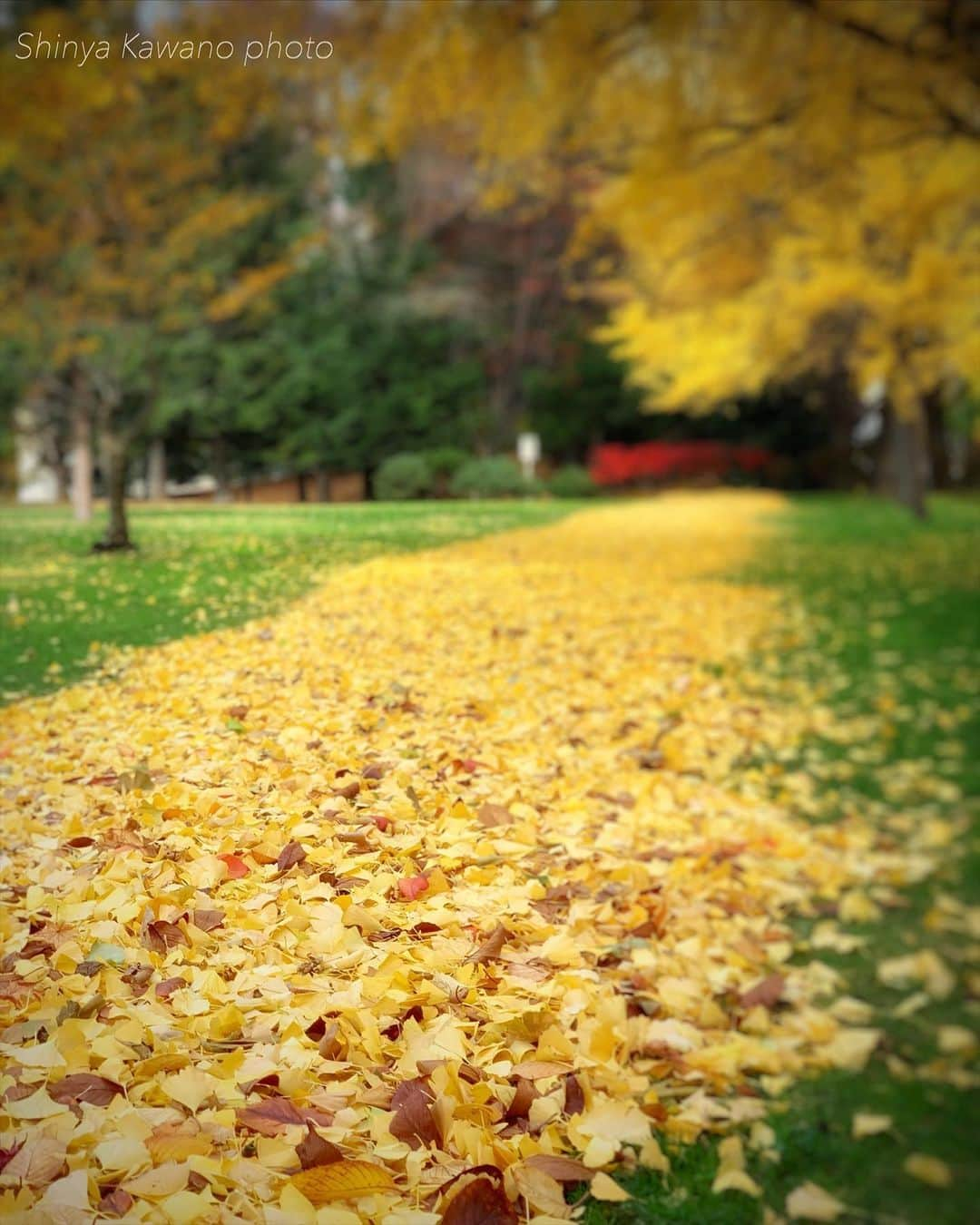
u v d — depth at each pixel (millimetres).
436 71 5238
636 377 15109
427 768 3486
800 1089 2598
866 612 8289
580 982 2457
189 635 4516
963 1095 2625
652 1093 2287
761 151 6945
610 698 5227
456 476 12805
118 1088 1704
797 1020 2855
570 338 20469
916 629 7648
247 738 3383
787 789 4566
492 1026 2148
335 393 10383
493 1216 1614
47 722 3355
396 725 3893
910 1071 2715
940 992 3088
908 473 17516
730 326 13336
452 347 15305
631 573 8852
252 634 4730
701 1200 2074
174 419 8359
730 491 22656
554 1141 1968
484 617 6195
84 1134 1587
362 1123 1785
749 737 5133
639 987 2664
